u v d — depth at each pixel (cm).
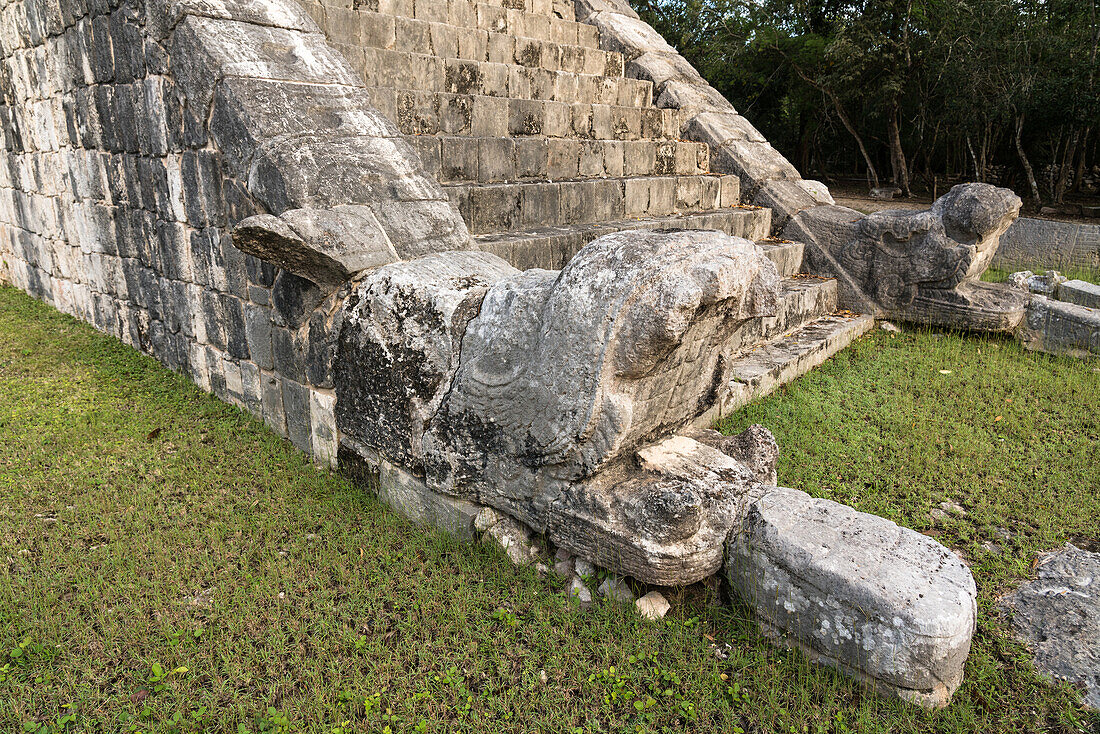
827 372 595
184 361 552
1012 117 1828
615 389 275
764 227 812
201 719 241
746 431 343
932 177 2373
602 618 288
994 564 329
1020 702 253
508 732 239
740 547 278
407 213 420
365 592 303
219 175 439
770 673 259
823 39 2044
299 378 415
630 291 263
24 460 418
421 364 339
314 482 394
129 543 336
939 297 689
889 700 245
